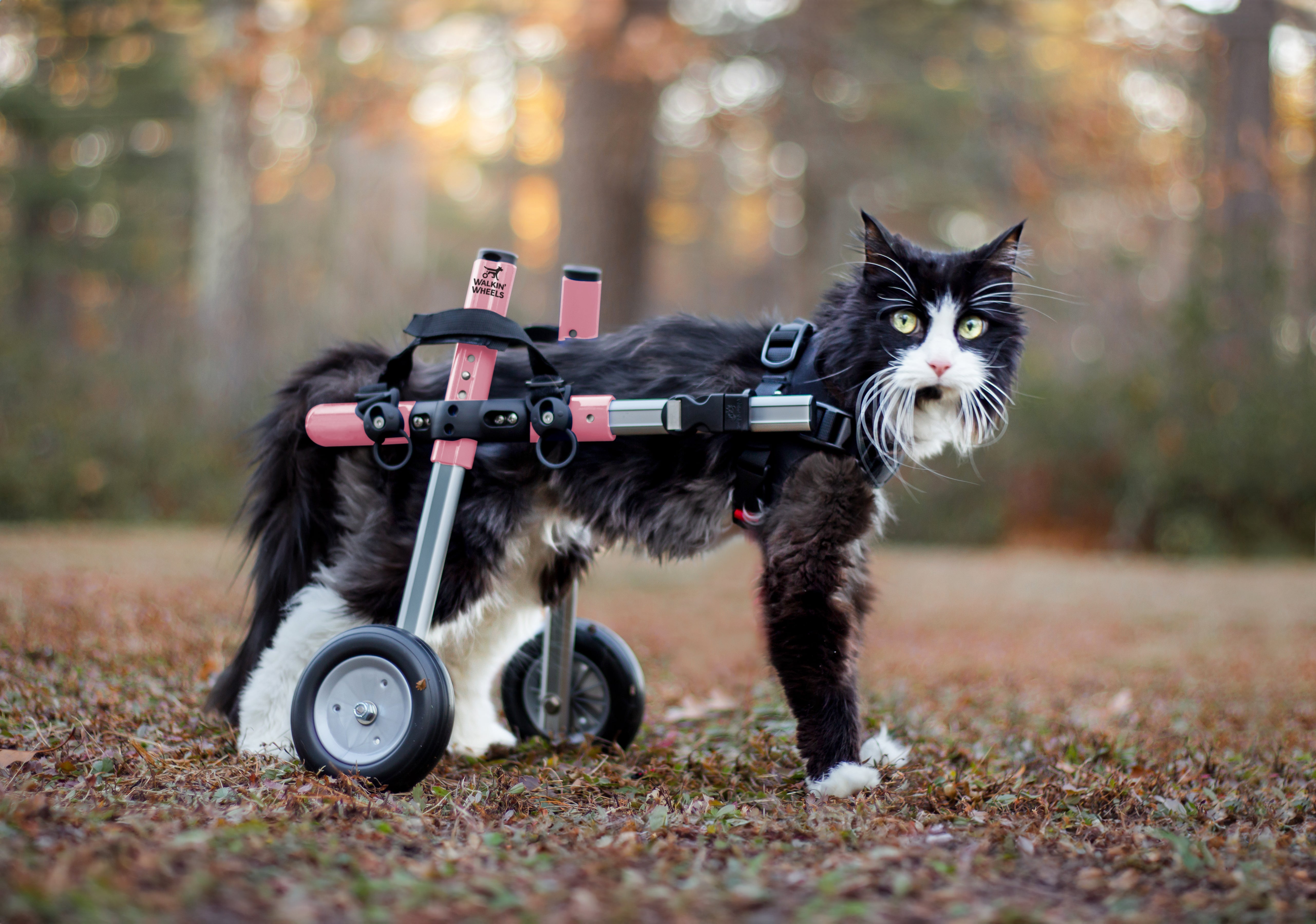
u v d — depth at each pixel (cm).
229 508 1235
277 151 1812
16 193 1964
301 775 264
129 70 1883
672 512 297
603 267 1109
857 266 310
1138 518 1323
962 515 1411
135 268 2125
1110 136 1256
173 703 356
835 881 197
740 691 457
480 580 294
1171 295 1530
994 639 645
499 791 270
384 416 286
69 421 1196
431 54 1132
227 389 1355
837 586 288
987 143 1409
